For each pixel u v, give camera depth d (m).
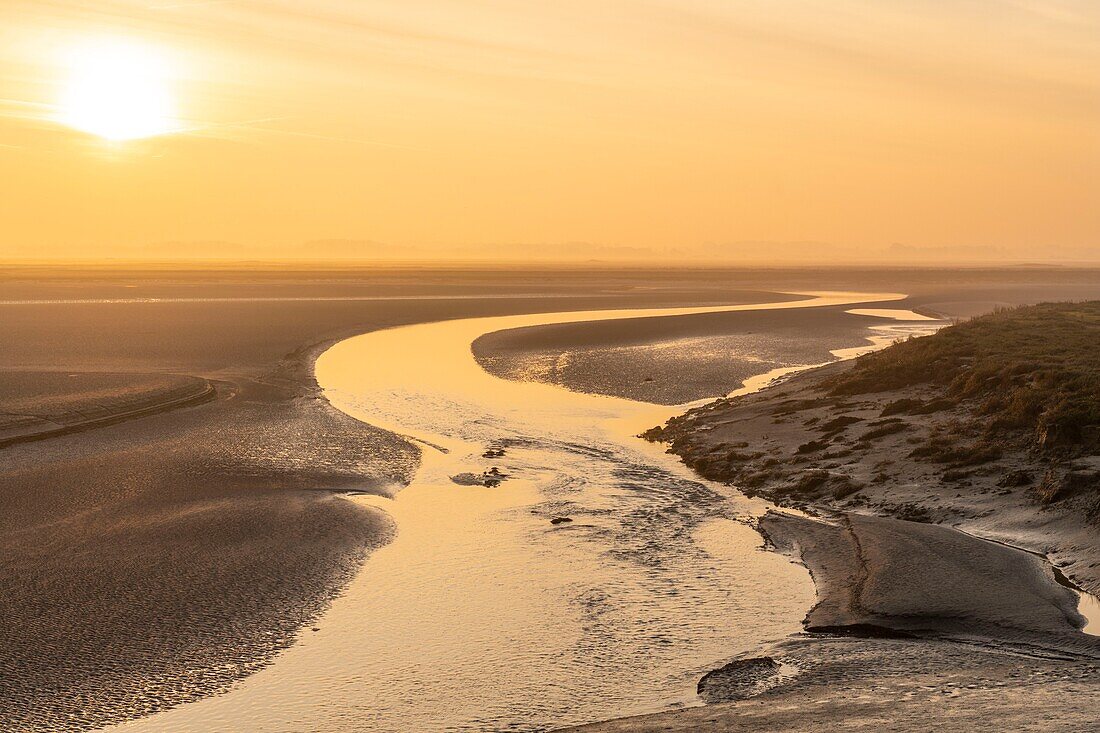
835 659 15.66
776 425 36.25
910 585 18.89
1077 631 16.28
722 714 13.16
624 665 16.12
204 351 63.56
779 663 15.79
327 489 28.55
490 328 85.56
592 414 42.62
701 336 77.50
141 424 38.16
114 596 19.42
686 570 21.22
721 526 24.81
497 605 19.12
